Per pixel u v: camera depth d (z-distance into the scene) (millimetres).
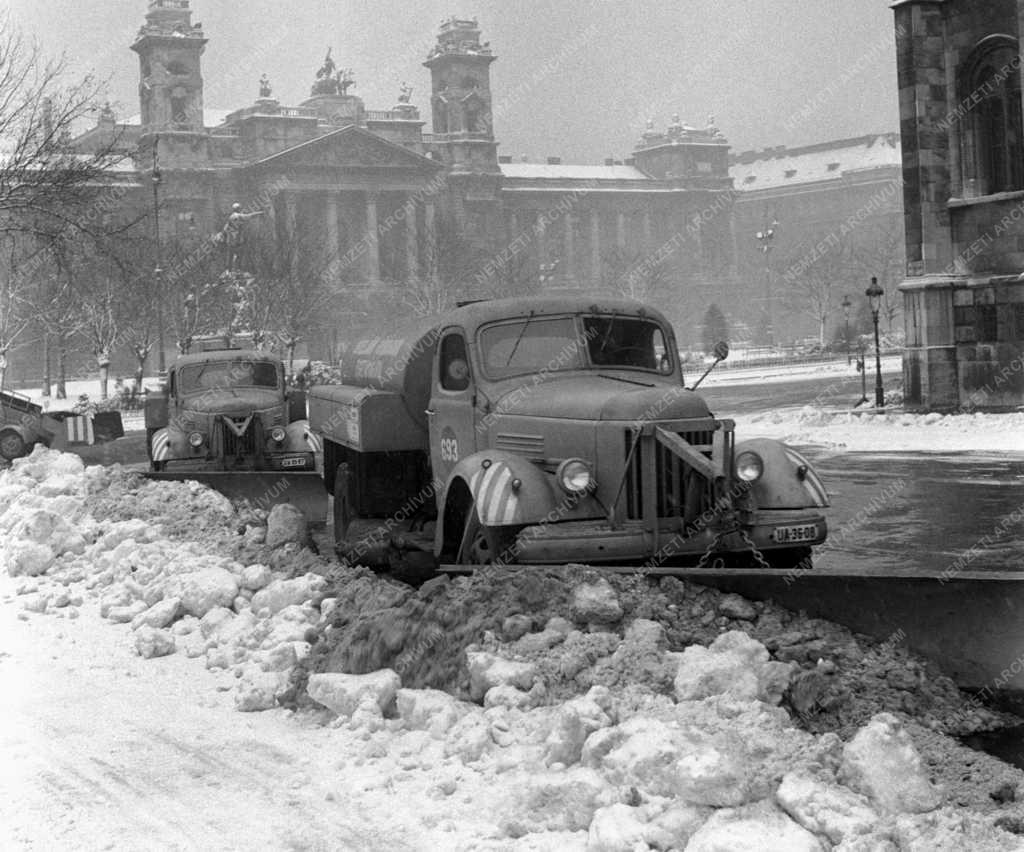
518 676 7438
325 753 7301
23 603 12094
